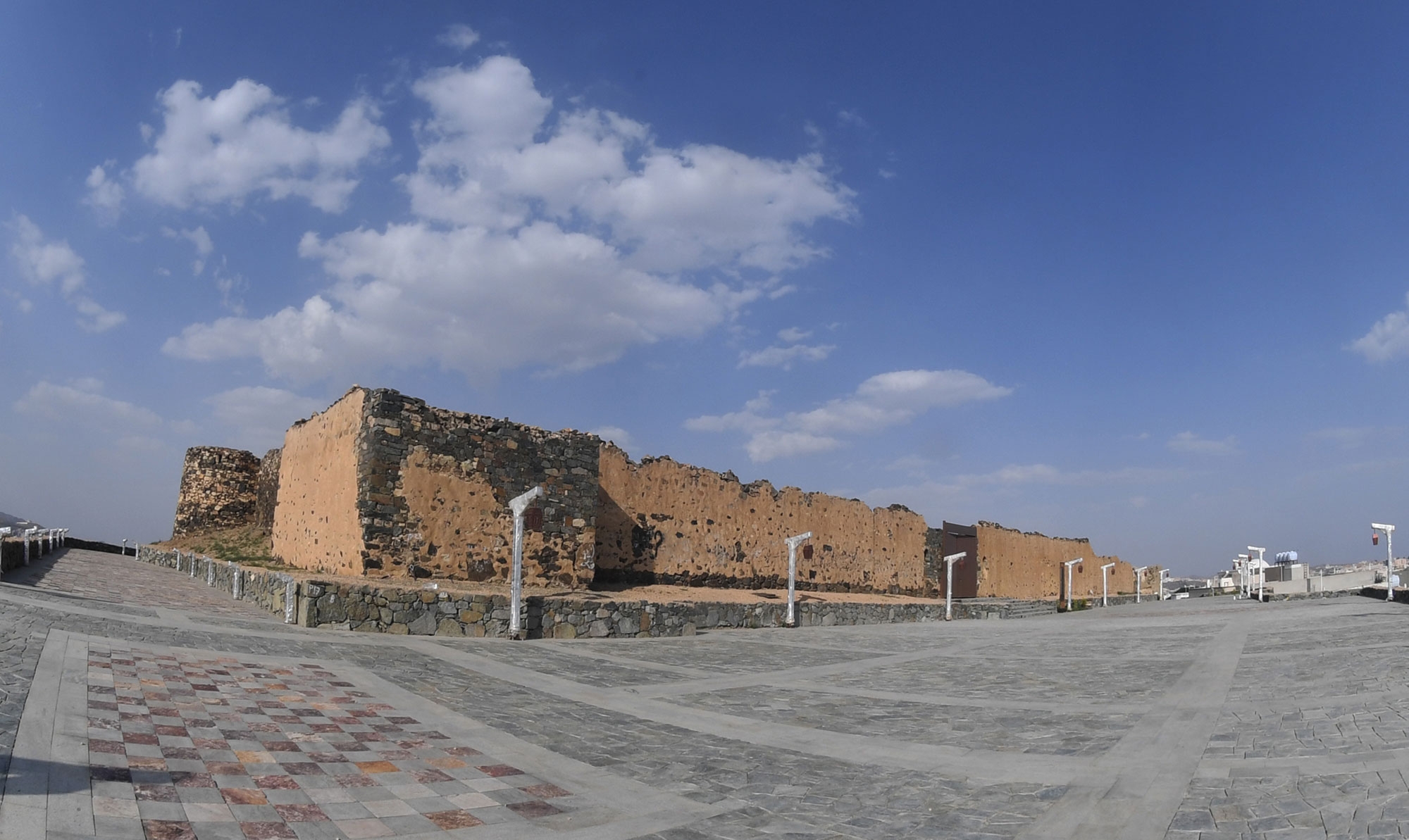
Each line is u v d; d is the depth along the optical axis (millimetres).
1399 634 15617
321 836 5199
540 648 14758
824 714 9742
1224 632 18703
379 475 17922
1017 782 6875
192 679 8820
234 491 39375
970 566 39219
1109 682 11766
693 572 25531
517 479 20188
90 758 5871
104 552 45125
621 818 6000
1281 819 5527
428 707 9086
